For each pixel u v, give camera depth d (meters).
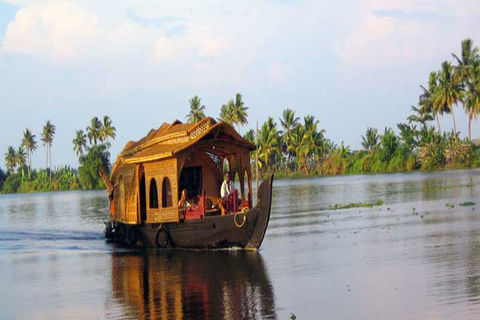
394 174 82.69
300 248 18.64
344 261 16.00
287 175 103.75
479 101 69.19
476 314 10.54
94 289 14.38
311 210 32.56
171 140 19.91
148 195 20.33
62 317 11.95
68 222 34.53
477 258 15.19
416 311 10.98
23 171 120.69
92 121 107.50
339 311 11.32
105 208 47.41
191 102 88.81
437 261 15.16
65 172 115.62
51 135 114.75
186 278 14.99
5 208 54.12
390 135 91.62
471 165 77.19
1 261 19.44
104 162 99.00
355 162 99.25
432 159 80.94
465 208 27.03
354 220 25.78
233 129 19.19
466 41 70.44
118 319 11.55
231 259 17.27
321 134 93.12
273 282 13.96
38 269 17.61
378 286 12.98
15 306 13.02
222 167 21.14
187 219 18.97
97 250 21.42
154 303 12.63
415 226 22.09
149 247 20.92
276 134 88.31
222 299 12.62
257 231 17.75
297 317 11.11
